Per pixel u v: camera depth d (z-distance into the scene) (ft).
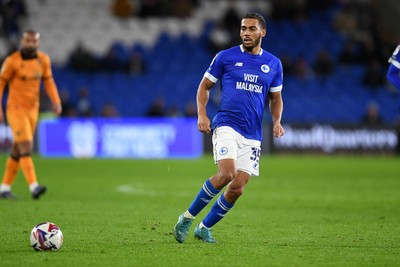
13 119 170.19
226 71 109.09
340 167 291.58
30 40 167.63
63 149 339.98
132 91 382.42
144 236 116.26
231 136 106.01
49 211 150.20
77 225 129.59
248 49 109.81
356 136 358.02
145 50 409.69
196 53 411.34
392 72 127.44
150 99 382.42
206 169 274.36
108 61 384.47
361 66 419.33
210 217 109.60
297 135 351.67
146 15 424.87
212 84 110.22
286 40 429.79
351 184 223.10
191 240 111.96
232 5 420.36
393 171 273.33
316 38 435.53
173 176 245.86
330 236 118.62
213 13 439.22
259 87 108.47
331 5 457.27
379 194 194.70
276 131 110.42
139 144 339.98
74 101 375.25
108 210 153.79
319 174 258.78
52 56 408.26
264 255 99.04
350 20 446.60
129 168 277.85
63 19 422.41
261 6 446.60
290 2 436.35
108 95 378.53
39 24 416.67
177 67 402.93
